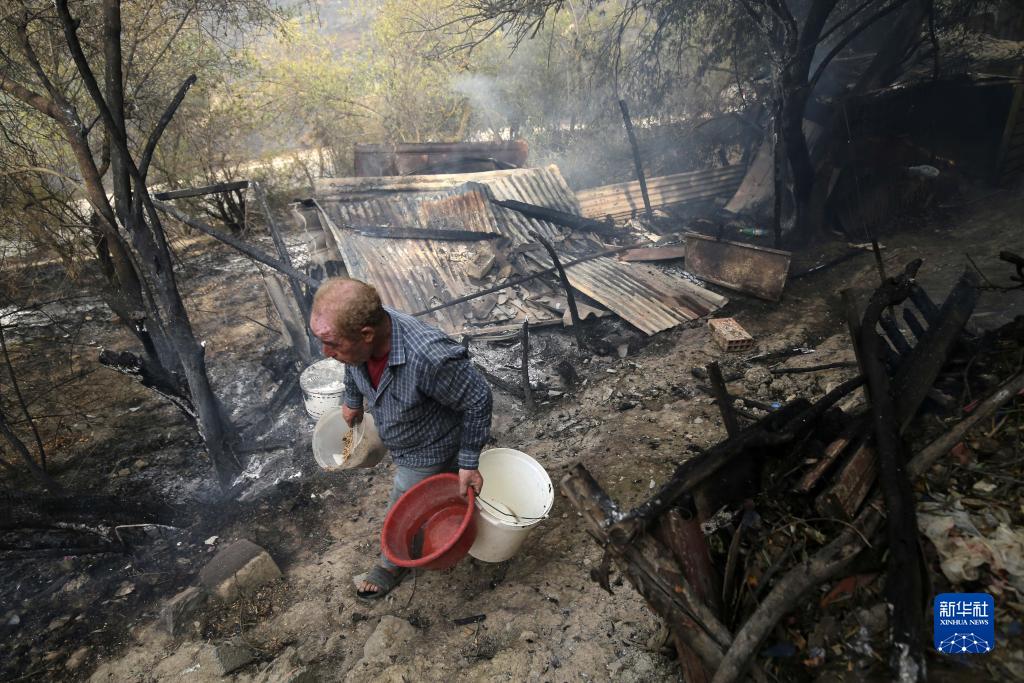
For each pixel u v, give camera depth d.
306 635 2.86
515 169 7.71
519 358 5.30
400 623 2.81
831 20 8.95
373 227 6.27
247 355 5.93
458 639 2.68
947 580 1.86
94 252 5.48
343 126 10.23
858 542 1.86
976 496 2.04
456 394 2.32
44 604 3.24
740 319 5.59
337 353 2.20
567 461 3.86
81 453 4.67
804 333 5.20
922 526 1.97
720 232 6.24
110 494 4.10
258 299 7.11
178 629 2.98
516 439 4.33
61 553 3.41
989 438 2.21
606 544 1.86
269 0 6.62
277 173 9.89
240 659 2.76
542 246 6.61
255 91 9.30
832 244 6.91
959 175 7.91
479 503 2.62
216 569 3.16
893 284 2.94
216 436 4.01
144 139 7.03
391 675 2.54
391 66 10.18
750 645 1.66
